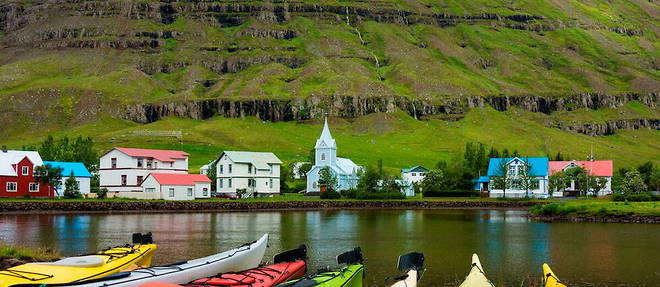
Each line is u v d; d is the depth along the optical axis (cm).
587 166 17450
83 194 12988
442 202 13425
